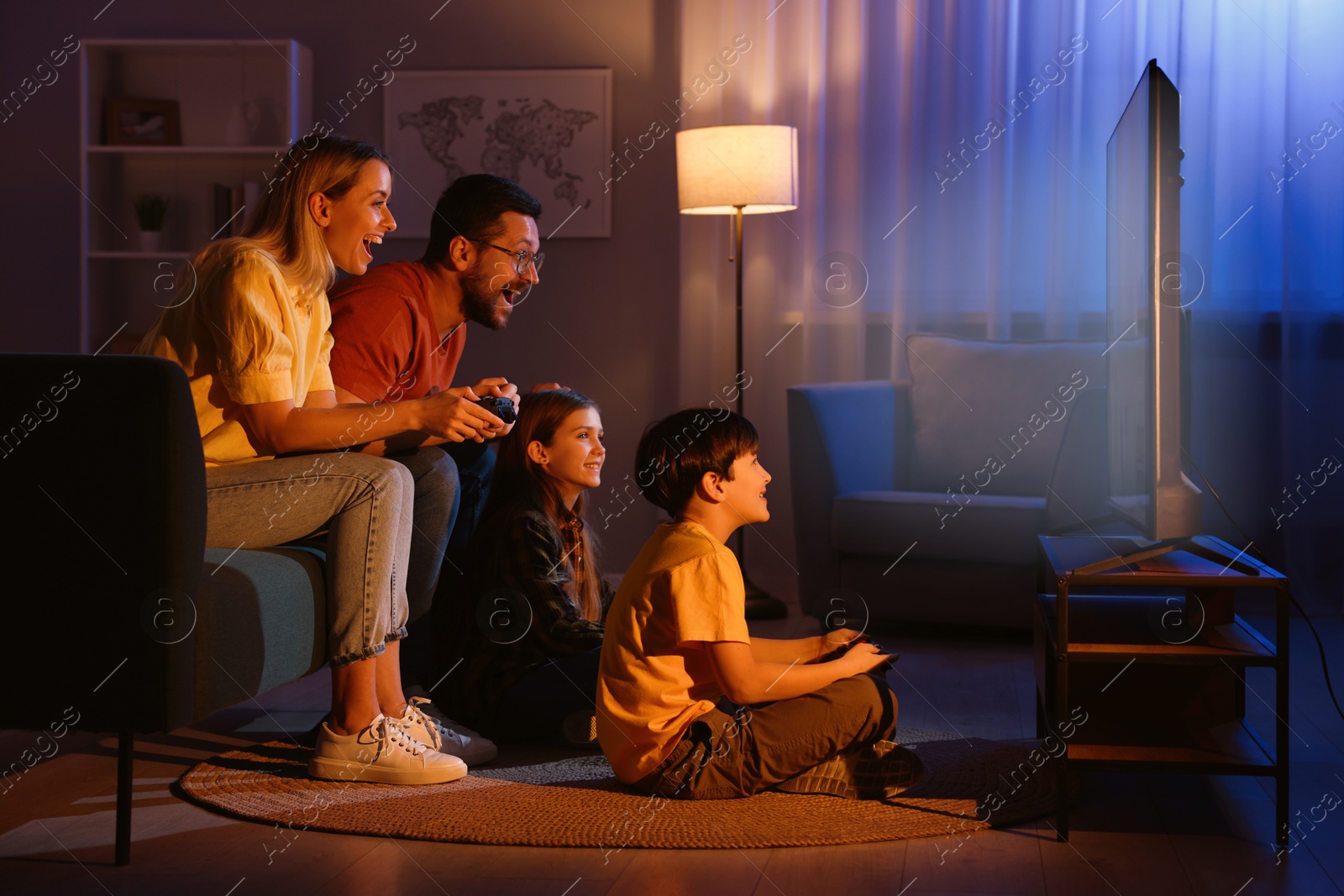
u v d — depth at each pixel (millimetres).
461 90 4152
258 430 1762
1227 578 1551
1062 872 1454
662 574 1700
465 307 2342
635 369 4148
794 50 3953
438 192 4168
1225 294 3705
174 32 4234
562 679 2047
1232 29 3668
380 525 1798
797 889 1396
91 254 4062
